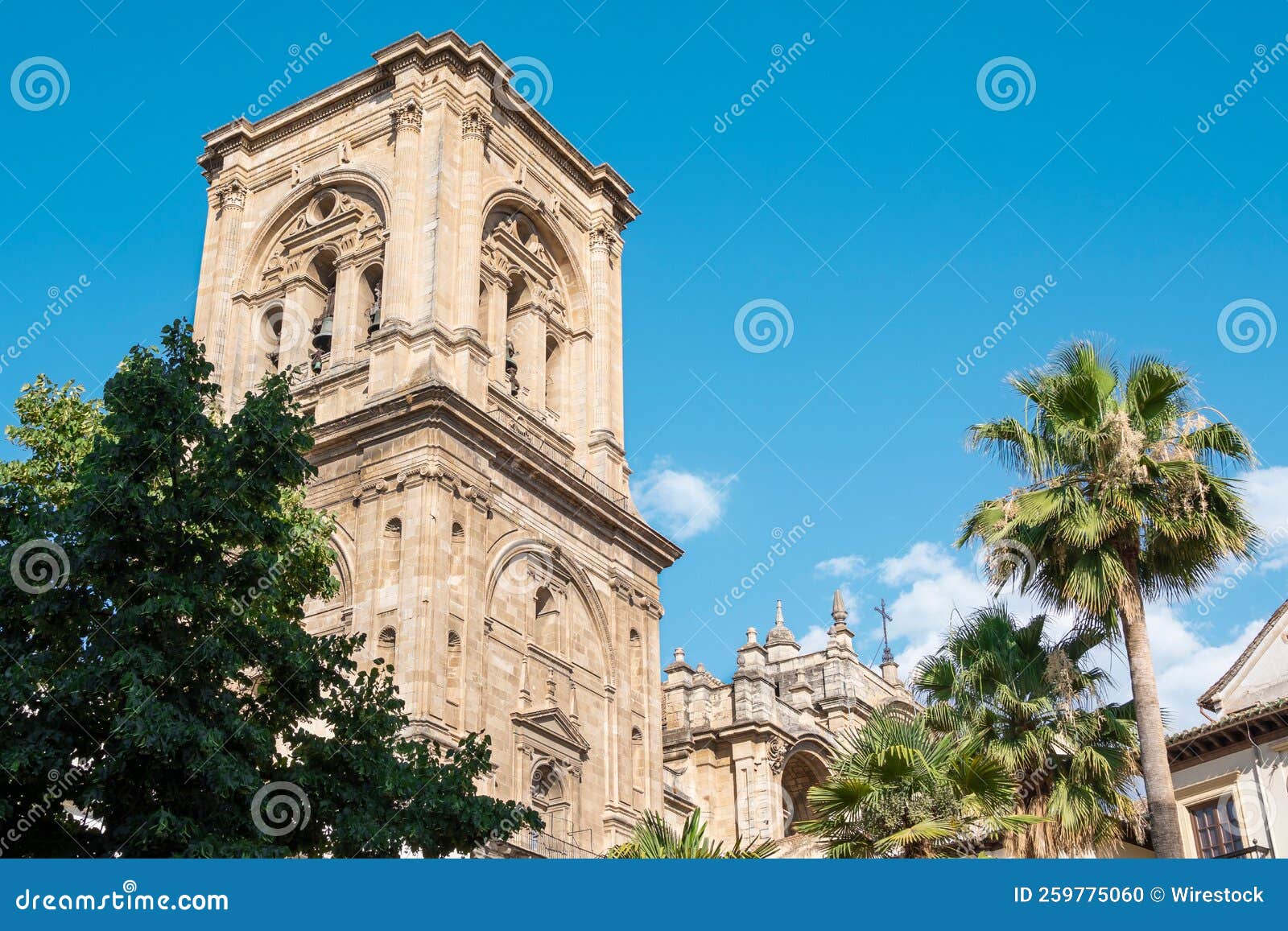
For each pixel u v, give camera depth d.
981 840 31.06
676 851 31.67
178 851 27.05
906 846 29.94
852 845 30.47
